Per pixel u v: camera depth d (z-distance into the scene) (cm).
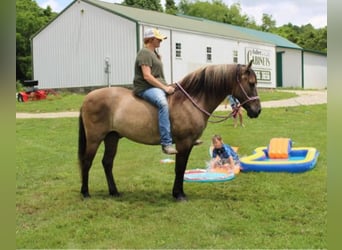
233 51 3656
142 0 6650
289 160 903
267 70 4100
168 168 901
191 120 627
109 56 3028
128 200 658
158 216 575
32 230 529
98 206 625
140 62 622
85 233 516
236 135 1367
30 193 707
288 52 4672
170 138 618
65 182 791
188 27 3266
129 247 470
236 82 635
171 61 3056
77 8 3152
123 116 634
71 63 3231
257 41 3938
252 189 709
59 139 1366
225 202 633
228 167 842
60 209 613
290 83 4728
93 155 662
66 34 3238
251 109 636
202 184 754
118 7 3294
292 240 475
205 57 3359
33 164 960
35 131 1561
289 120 1747
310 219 546
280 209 590
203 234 502
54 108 2402
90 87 3150
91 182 785
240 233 504
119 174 849
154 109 628
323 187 705
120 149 1164
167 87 627
